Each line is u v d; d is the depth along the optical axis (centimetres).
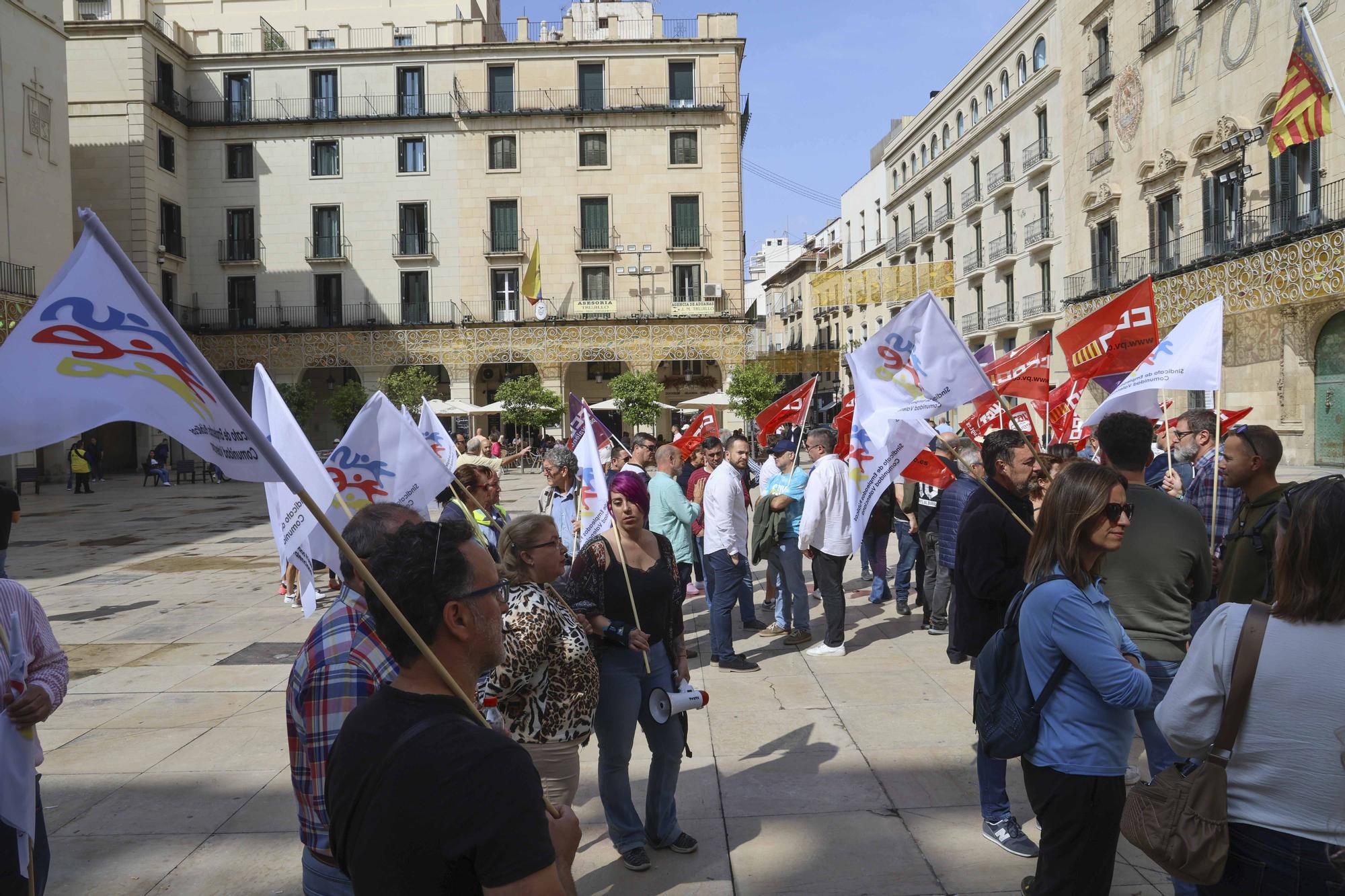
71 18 3841
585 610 405
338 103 4150
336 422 4372
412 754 165
